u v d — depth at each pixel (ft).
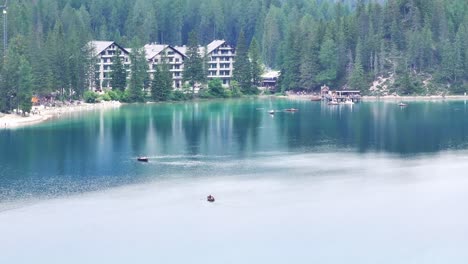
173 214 420.36
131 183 494.18
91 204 441.68
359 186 481.05
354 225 400.67
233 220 409.69
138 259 360.07
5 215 421.18
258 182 493.77
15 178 511.81
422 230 391.86
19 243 379.14
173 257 362.12
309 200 446.19
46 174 524.52
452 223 402.11
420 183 487.61
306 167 544.62
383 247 370.94
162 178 509.35
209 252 366.84
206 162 568.41
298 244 375.25
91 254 366.02
